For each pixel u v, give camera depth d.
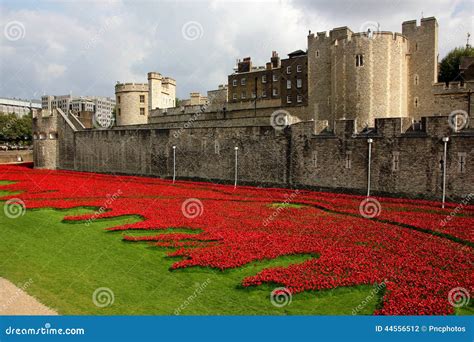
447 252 15.68
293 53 71.06
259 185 36.56
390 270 13.92
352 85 42.06
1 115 107.00
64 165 60.84
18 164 71.50
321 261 14.82
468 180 24.45
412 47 46.88
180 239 18.22
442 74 59.19
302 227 20.00
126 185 38.56
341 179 30.97
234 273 14.38
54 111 61.91
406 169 27.34
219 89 73.62
